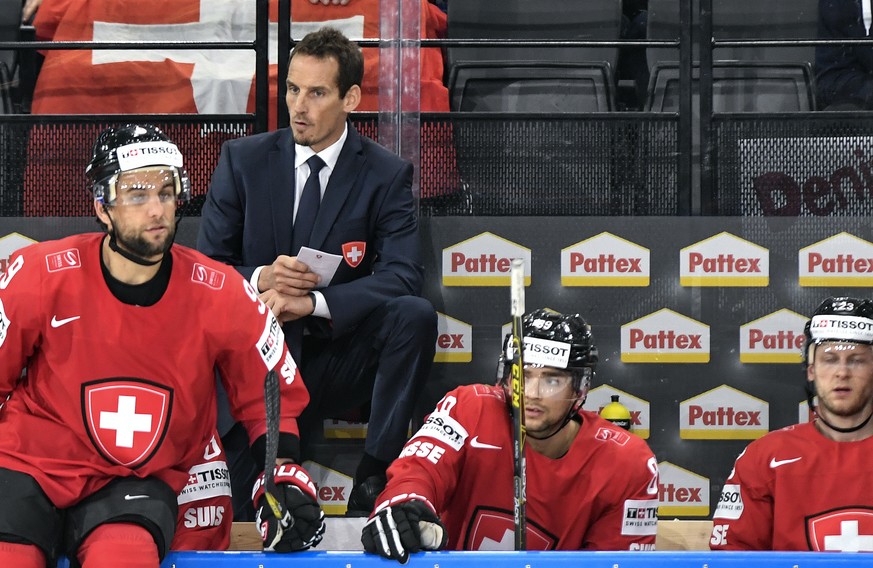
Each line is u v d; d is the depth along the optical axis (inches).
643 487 406.9
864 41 553.3
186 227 567.2
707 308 558.9
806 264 559.2
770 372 558.6
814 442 430.6
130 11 589.3
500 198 573.3
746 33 582.9
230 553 318.3
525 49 592.1
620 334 560.1
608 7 580.4
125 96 588.4
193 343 330.6
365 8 588.4
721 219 558.9
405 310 487.8
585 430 411.2
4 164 566.9
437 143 571.8
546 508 408.2
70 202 568.4
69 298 323.3
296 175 520.4
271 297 484.1
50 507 315.3
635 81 597.0
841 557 312.7
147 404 327.3
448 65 593.6
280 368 345.7
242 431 495.2
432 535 331.9
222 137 571.8
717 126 566.6
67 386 323.6
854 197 561.3
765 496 433.1
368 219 519.5
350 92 512.4
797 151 563.2
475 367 563.2
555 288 561.6
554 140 570.9
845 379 419.2
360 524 469.7
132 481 326.3
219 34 588.7
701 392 558.6
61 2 590.9
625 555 313.9
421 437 401.4
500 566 315.9
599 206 571.8
